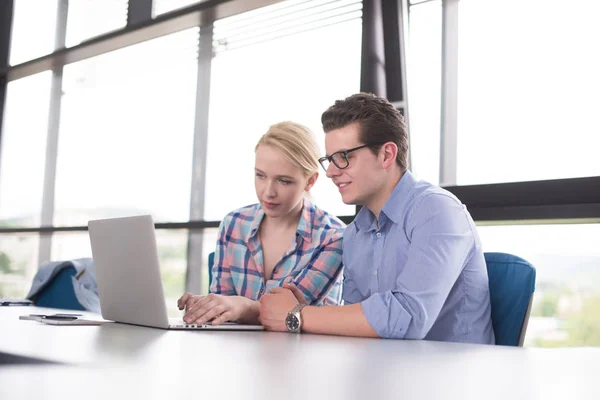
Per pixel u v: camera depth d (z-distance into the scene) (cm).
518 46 244
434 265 142
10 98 485
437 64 265
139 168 386
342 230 196
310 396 58
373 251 169
